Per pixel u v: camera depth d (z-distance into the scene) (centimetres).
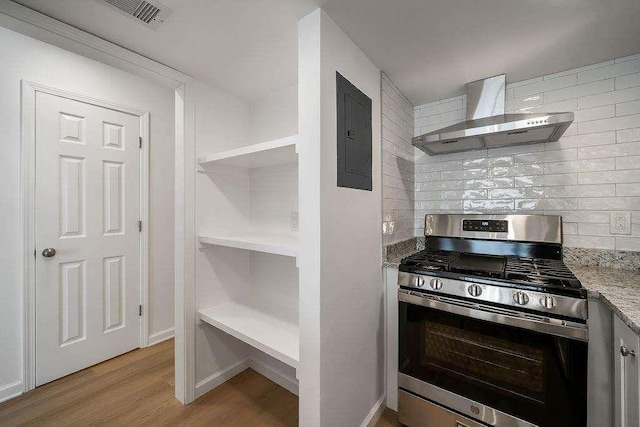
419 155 212
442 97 197
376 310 155
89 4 106
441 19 117
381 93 161
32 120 176
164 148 245
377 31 125
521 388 114
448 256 162
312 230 112
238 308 178
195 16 114
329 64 116
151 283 237
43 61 180
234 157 157
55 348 186
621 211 148
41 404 163
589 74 155
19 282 173
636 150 145
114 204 214
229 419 153
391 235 174
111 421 151
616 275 132
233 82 174
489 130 140
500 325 119
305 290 115
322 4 108
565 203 162
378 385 158
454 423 129
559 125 126
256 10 111
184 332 166
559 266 136
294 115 177
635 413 87
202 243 174
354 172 133
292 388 177
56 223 186
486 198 186
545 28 122
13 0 104
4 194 168
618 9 109
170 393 174
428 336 138
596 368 109
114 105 213
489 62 151
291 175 179
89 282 202
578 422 104
